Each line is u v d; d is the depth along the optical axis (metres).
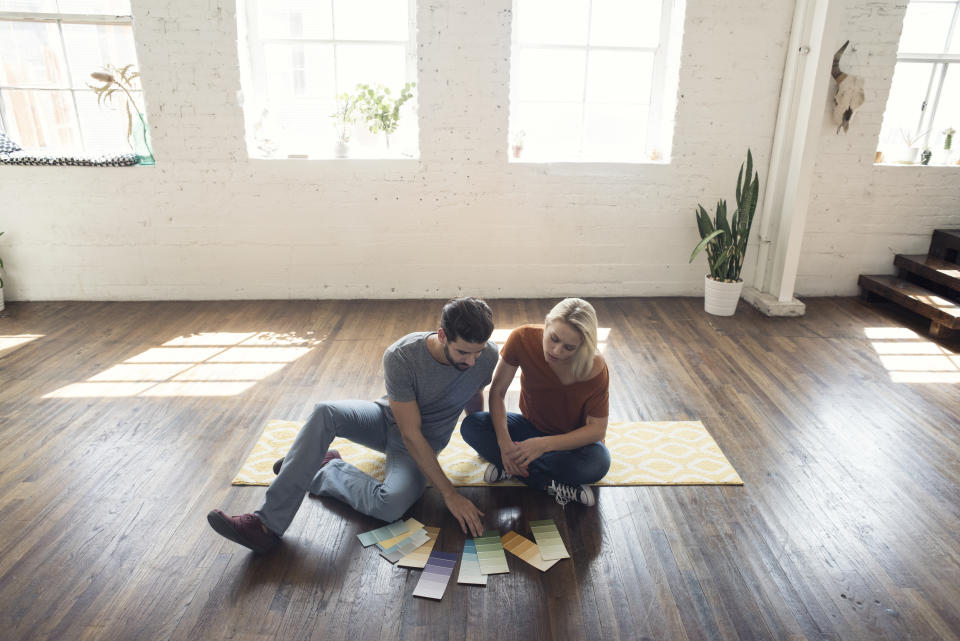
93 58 3.77
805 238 4.12
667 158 3.96
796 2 3.56
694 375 3.05
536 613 1.68
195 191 3.79
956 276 3.62
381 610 1.68
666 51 3.93
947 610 1.69
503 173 3.86
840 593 1.75
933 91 4.08
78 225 3.81
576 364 1.88
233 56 3.55
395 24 3.85
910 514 2.07
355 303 4.00
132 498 2.10
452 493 1.99
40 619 1.62
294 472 1.85
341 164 3.79
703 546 1.92
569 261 4.08
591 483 2.18
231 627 1.61
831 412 2.72
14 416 2.59
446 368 1.88
